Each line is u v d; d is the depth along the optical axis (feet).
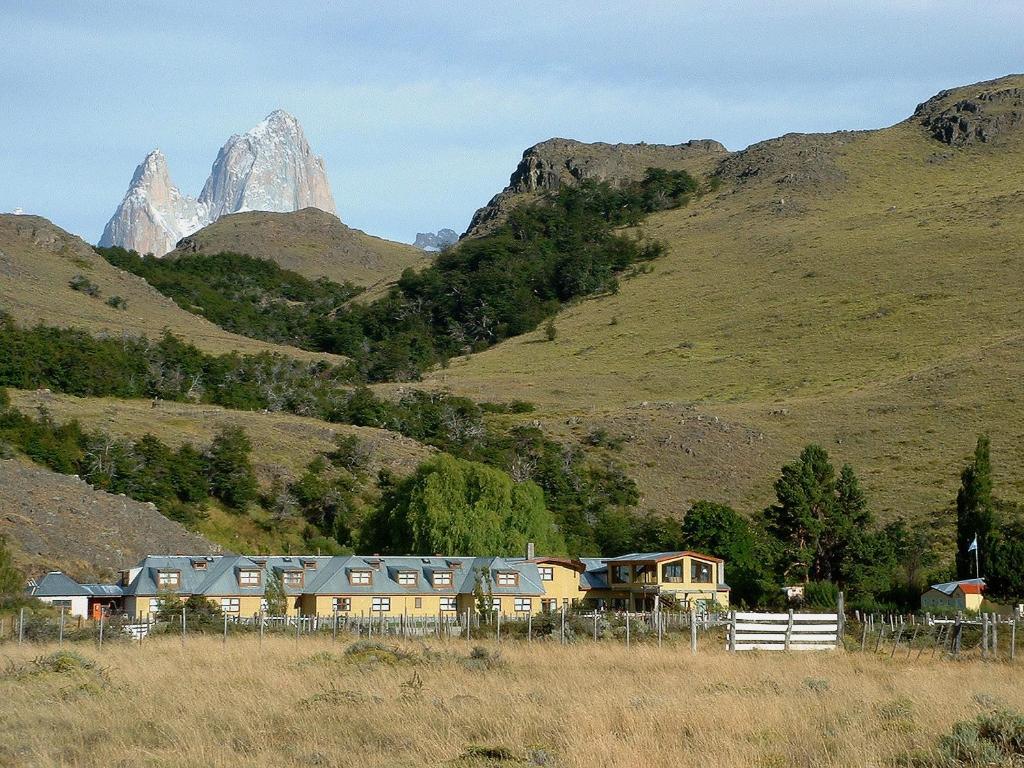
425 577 380.99
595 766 96.32
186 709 124.47
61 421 594.65
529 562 398.42
